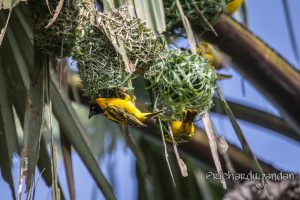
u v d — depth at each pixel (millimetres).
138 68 9383
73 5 9359
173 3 9594
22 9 9438
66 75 9516
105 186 9367
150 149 9938
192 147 9906
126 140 9602
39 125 9289
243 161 9930
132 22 9336
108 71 9367
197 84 9445
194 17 9641
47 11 9359
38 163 9438
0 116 9398
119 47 9297
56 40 9375
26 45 9438
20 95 9430
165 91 9438
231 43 9867
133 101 9430
